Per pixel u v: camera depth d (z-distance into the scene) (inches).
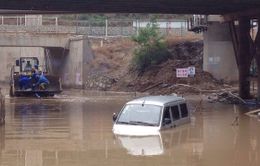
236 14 1441.9
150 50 2047.2
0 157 559.8
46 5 1288.1
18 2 1227.9
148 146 607.2
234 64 1808.6
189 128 755.4
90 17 2997.0
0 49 2672.2
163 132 675.4
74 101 1478.8
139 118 690.2
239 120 926.4
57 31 2411.4
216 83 1769.2
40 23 2618.1
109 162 524.1
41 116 1037.2
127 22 2662.4
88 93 1861.5
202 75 1797.5
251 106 1243.2
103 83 2086.6
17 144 652.1
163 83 1839.3
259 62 1393.9
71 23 2689.5
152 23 2190.0
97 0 1184.2
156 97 746.2
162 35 2126.0
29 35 2295.8
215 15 1664.6
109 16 3038.9
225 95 1438.2
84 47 2230.6
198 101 1392.7
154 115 688.4
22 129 815.7
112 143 634.2
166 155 561.0
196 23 1796.3
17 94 1710.1
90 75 2212.1
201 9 1393.9
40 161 534.3
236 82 1796.3
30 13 1594.5
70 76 2306.8
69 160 537.0
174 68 1913.1
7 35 2282.2
